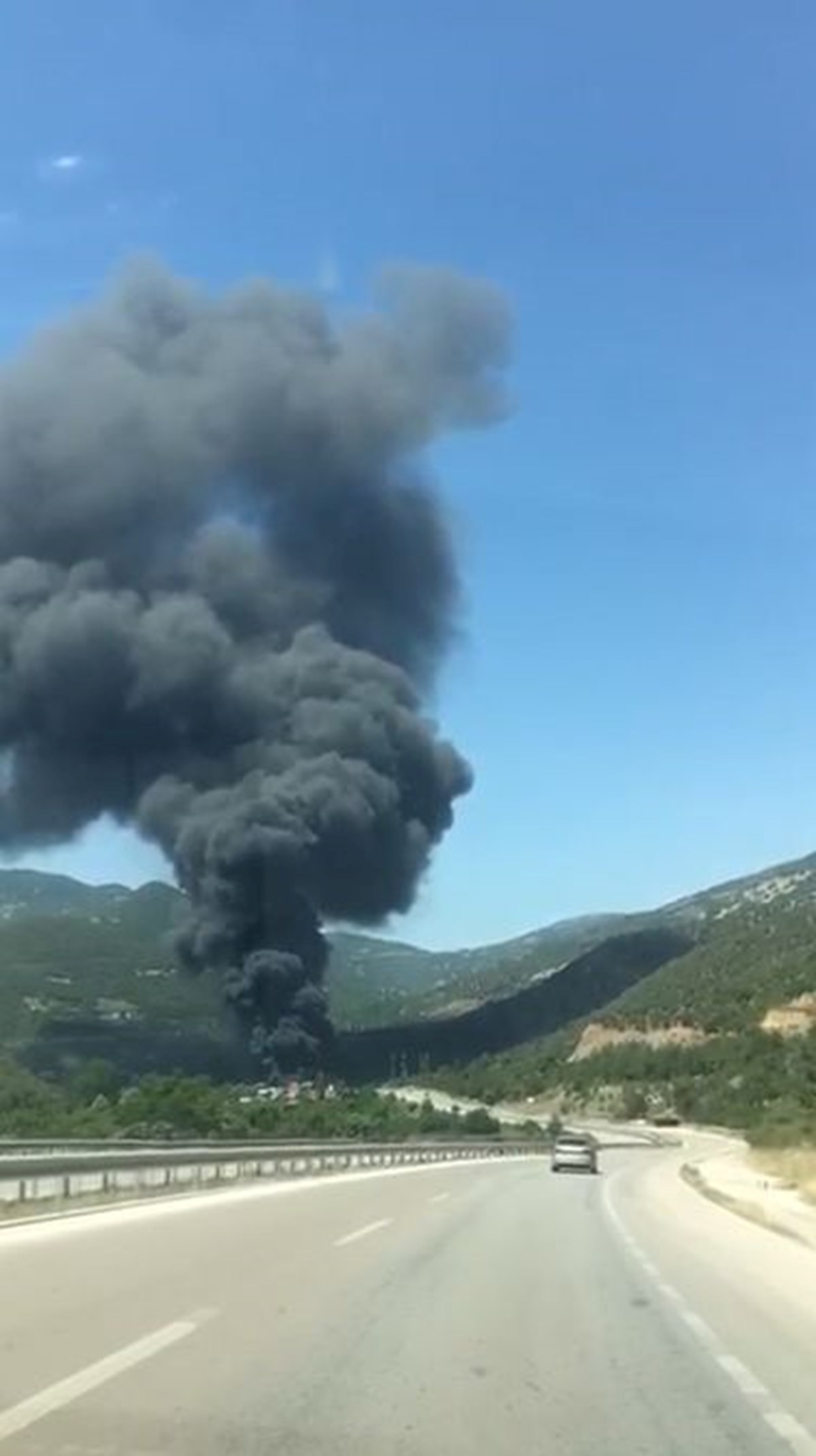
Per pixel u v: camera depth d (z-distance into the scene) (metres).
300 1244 24.25
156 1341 14.11
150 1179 38.38
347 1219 30.19
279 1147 52.62
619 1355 14.30
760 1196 41.66
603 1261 23.53
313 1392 11.97
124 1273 19.31
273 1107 93.06
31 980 140.75
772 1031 149.38
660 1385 12.80
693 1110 141.88
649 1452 10.25
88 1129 63.28
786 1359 14.27
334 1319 15.91
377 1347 14.25
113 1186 34.91
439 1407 11.55
